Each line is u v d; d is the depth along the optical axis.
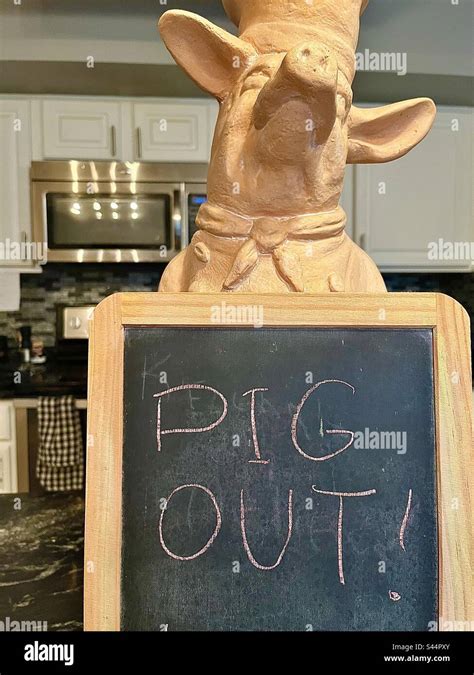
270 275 0.74
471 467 0.64
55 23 2.05
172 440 0.64
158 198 2.42
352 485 0.65
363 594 0.64
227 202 0.76
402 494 0.65
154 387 0.64
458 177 2.55
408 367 0.66
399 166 2.53
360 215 2.53
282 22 0.76
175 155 2.47
